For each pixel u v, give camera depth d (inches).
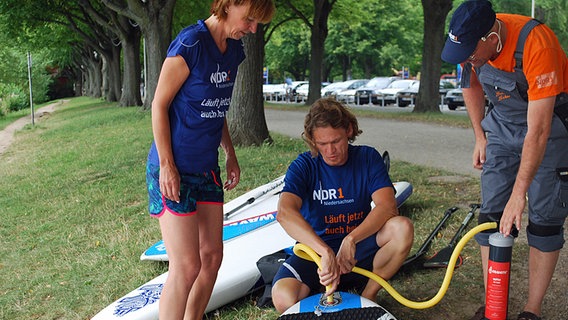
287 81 2183.8
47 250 242.5
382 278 130.1
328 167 134.4
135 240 231.1
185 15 1046.4
